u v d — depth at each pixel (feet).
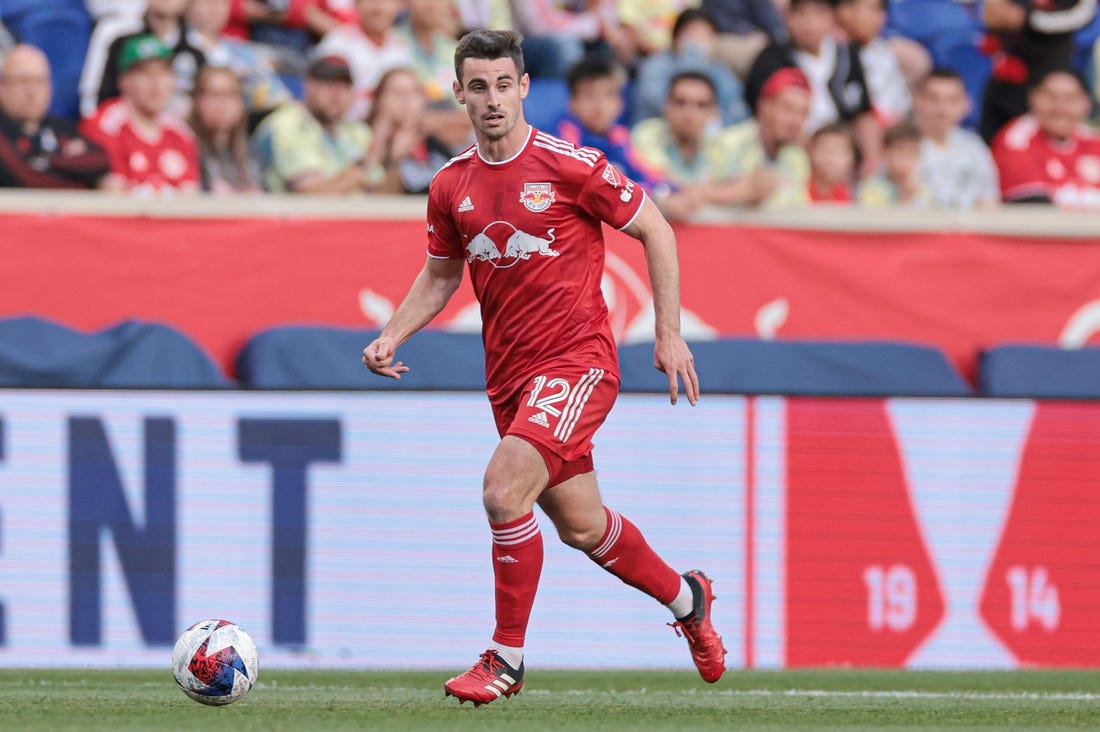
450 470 72.43
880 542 73.61
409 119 99.91
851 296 95.66
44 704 47.67
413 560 71.92
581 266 44.70
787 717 46.14
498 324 45.27
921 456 74.18
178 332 87.04
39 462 70.59
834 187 105.70
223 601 70.90
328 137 100.63
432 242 46.80
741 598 72.54
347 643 71.31
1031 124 113.50
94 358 85.51
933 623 73.56
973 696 57.82
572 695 55.47
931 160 110.32
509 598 43.96
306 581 71.36
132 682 61.77
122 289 90.53
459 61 43.55
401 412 72.38
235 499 71.31
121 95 98.89
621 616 71.72
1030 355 90.53
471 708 47.21
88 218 90.63
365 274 92.63
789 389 85.71
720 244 94.73
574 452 43.86
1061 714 48.80
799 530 73.20
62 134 96.22
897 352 88.33
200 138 98.99
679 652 71.87
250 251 91.81
